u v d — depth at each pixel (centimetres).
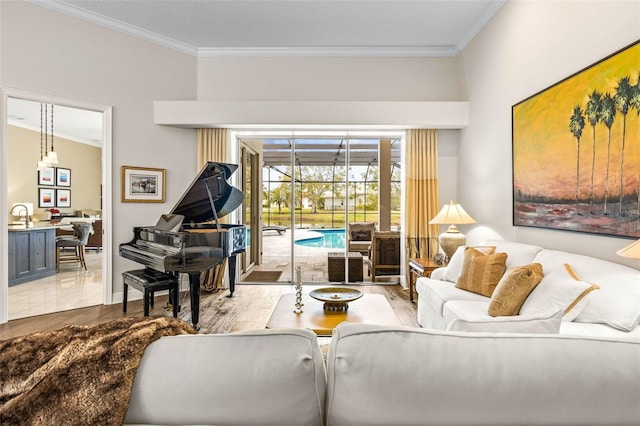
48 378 80
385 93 505
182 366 80
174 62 484
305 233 552
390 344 82
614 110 231
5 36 367
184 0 389
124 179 444
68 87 405
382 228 546
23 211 735
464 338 85
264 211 555
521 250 296
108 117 432
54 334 95
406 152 510
